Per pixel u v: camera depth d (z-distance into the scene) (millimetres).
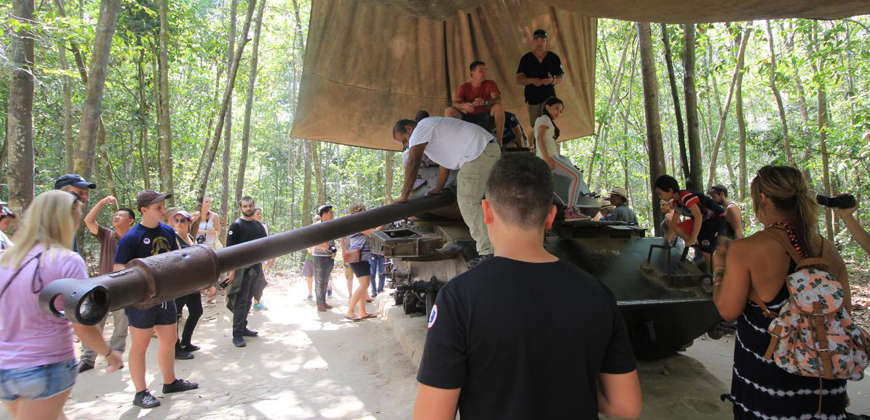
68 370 3008
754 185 2705
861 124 10359
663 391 4273
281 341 6648
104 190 14625
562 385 1551
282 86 28750
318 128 7293
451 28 7695
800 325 2363
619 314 1712
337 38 7074
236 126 22984
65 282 2049
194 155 19781
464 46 7805
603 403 1750
